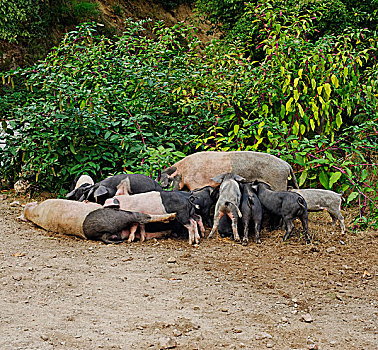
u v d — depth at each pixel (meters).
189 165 6.29
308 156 7.04
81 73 7.83
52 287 4.25
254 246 5.51
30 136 7.41
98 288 4.27
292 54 7.52
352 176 6.52
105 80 7.51
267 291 4.36
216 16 14.46
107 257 5.05
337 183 6.96
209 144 7.33
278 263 5.02
